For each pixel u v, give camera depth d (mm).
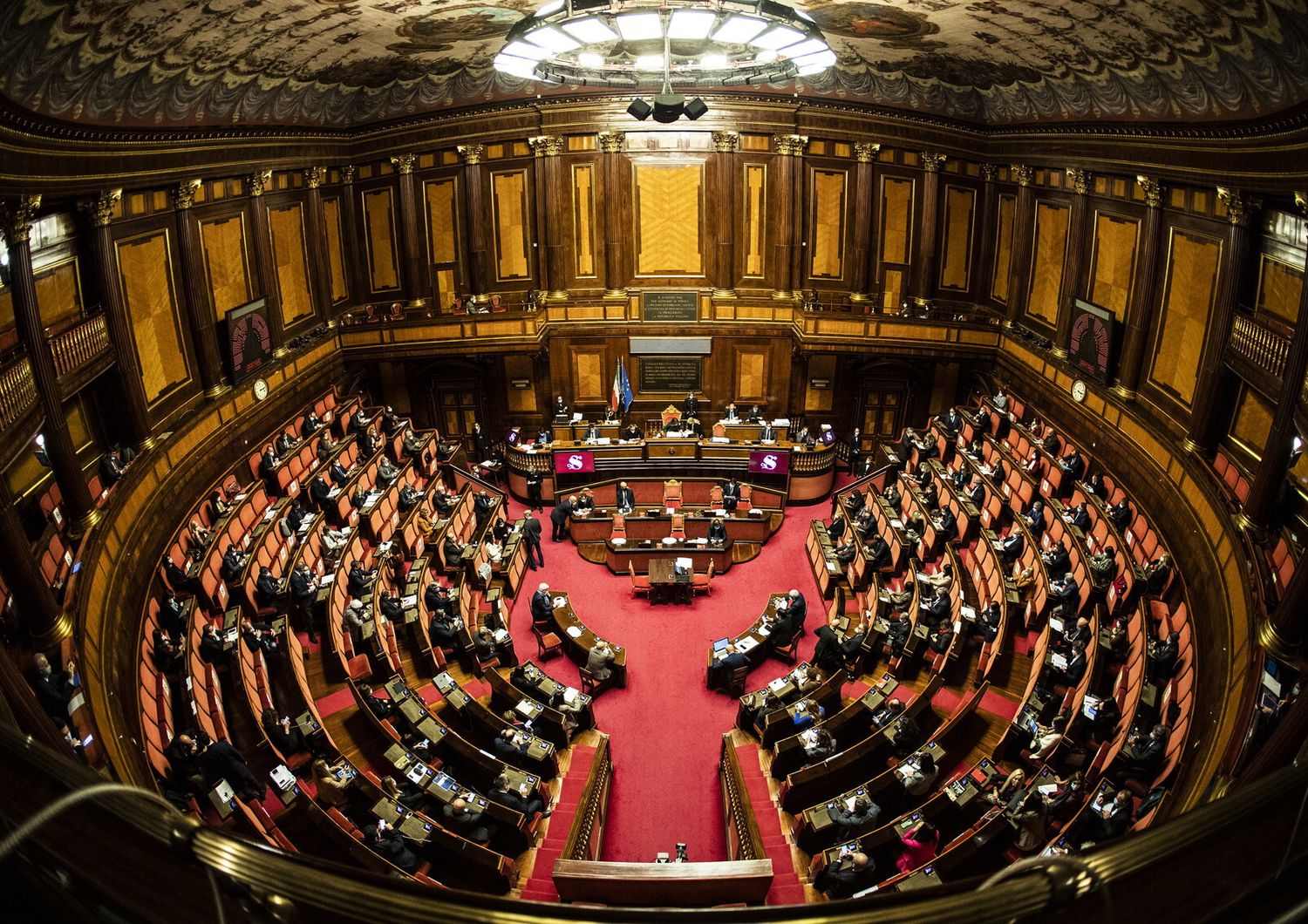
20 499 12133
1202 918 2467
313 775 12547
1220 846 2580
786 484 23625
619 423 24625
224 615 15156
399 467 22438
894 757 13469
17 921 2521
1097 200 19016
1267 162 12508
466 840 11297
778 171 23859
